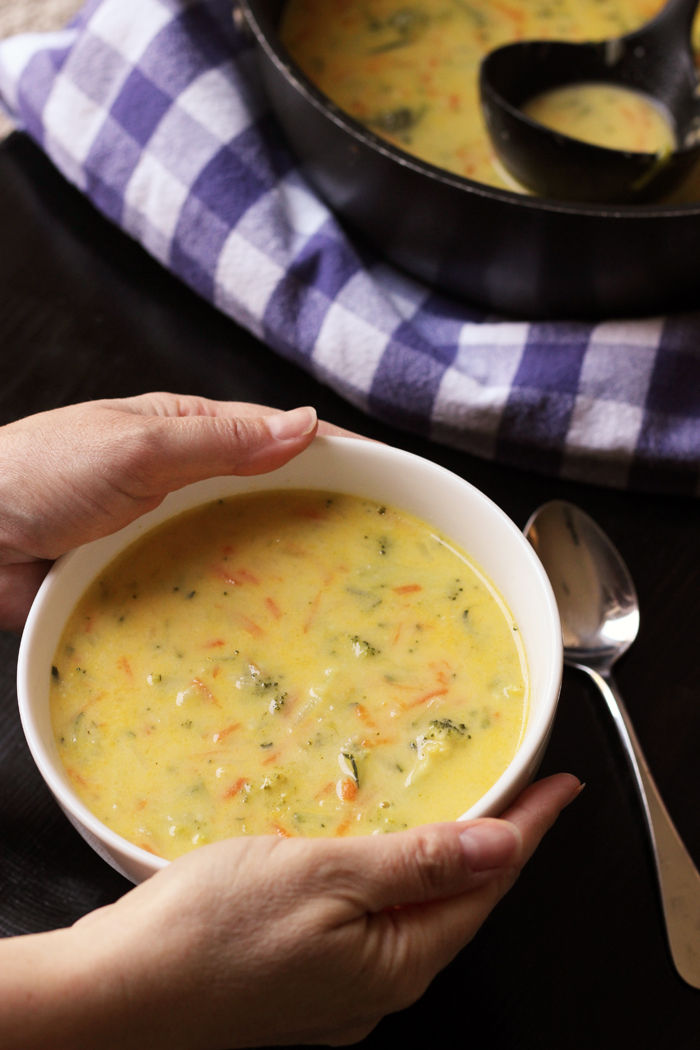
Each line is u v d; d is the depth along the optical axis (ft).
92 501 2.08
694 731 2.26
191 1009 1.82
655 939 2.11
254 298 2.56
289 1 3.02
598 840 2.17
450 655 2.03
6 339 2.62
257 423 2.09
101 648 2.04
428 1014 2.06
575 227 2.35
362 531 2.12
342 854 1.81
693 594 2.37
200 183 2.61
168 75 2.66
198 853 1.83
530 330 2.54
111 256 2.72
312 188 2.68
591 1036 2.05
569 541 2.36
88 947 1.82
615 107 2.84
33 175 2.80
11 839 2.15
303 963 1.81
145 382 2.59
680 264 2.41
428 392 2.48
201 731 1.99
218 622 2.06
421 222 2.46
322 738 1.99
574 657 2.27
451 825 1.82
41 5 3.36
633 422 2.45
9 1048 1.79
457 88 2.90
